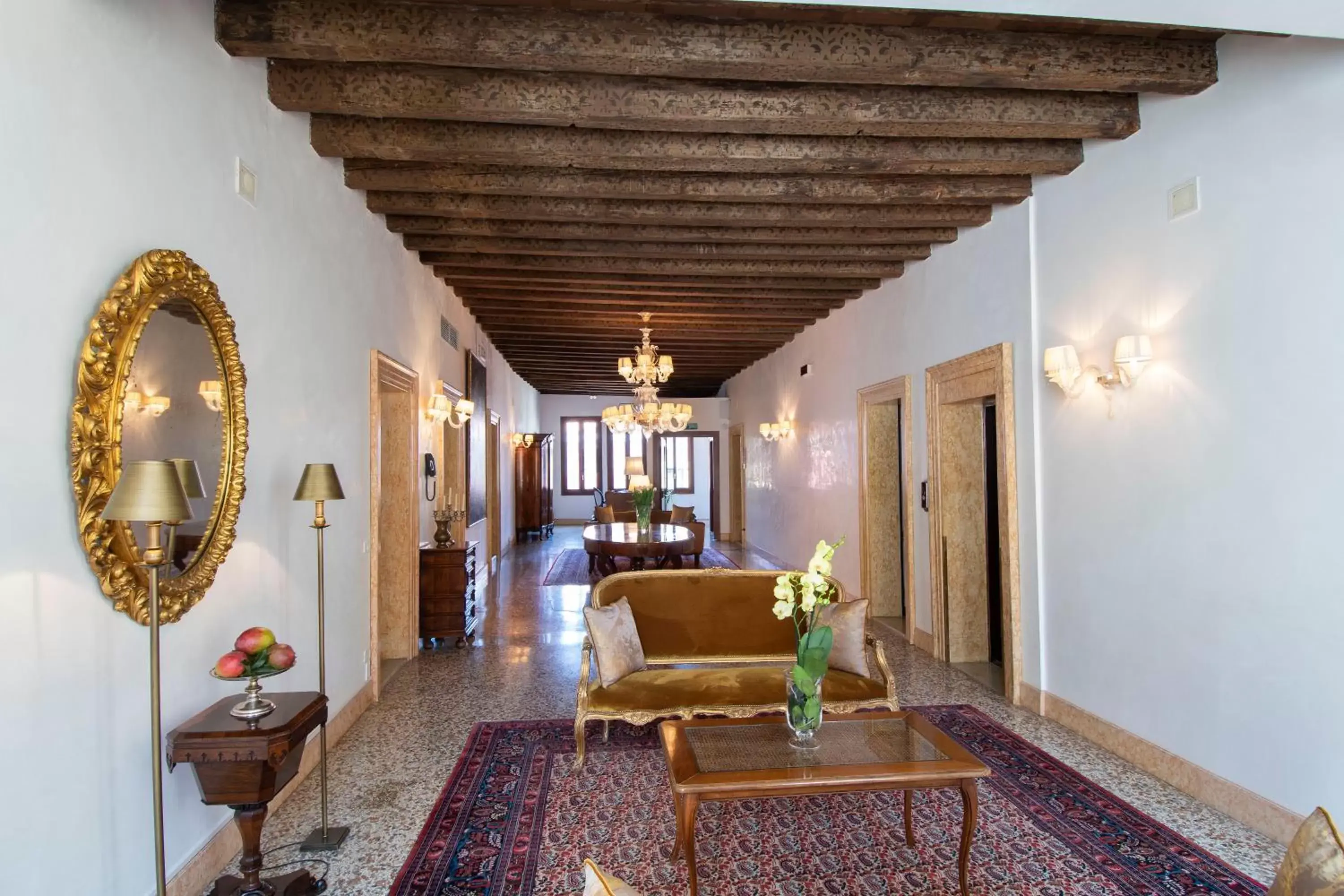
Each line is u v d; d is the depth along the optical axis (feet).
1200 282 10.03
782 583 9.40
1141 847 8.89
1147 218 11.01
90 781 6.32
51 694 5.86
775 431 33.37
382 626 17.83
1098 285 12.10
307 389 11.34
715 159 12.37
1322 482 8.32
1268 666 9.00
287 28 8.75
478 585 26.08
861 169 12.87
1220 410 9.70
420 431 18.69
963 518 17.47
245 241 9.28
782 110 10.93
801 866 8.57
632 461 38.47
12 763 5.45
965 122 11.09
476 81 10.53
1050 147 12.46
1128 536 11.41
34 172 5.72
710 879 8.31
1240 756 9.42
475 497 26.66
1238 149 9.44
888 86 11.05
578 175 13.84
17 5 5.56
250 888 7.32
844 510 24.20
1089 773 11.02
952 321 16.93
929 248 17.99
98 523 6.35
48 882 5.80
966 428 17.51
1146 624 11.03
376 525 14.67
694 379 48.08
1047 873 8.38
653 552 25.84
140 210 7.07
